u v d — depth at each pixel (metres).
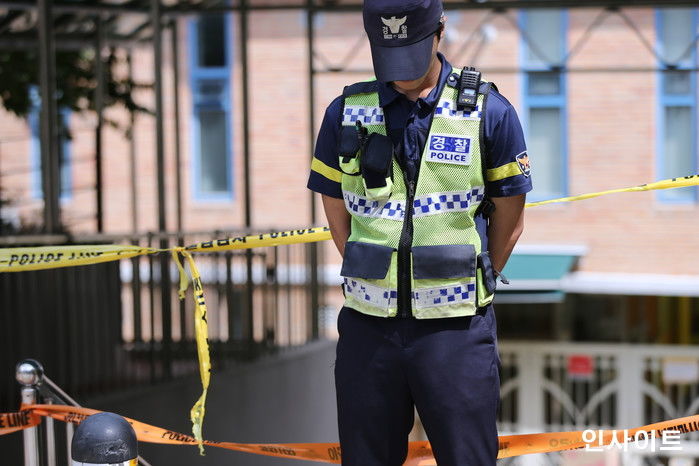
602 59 36.44
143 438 9.33
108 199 38.94
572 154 36.69
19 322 14.71
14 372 14.53
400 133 7.22
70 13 25.53
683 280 35.31
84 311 16.23
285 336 28.39
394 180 7.22
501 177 7.25
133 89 28.94
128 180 38.84
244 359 21.25
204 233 18.91
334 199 7.70
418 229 7.18
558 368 35.12
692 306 34.56
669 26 36.16
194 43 38.69
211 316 22.39
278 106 38.19
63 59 26.88
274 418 21.98
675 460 32.28
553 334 35.12
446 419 7.25
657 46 36.16
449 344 7.22
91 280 16.77
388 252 7.20
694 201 36.12
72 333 15.67
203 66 38.69
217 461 18.73
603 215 36.44
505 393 35.31
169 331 17.67
